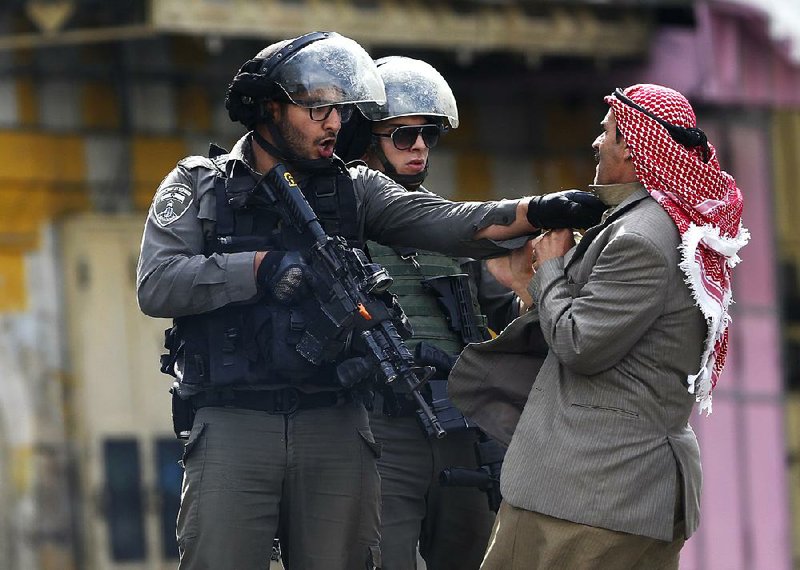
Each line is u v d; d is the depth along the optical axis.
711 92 43.44
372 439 18.09
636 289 16.75
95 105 39.94
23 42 36.88
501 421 18.55
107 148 40.06
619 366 17.06
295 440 17.56
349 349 17.61
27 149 39.09
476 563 21.27
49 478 39.19
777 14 43.56
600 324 16.77
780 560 49.03
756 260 48.66
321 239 17.20
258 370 17.33
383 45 38.62
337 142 21.12
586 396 17.17
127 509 40.03
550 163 44.75
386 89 21.05
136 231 40.28
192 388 17.56
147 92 40.47
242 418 17.48
